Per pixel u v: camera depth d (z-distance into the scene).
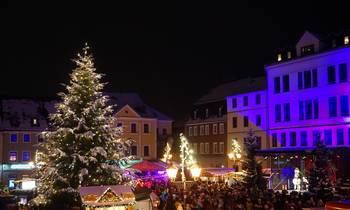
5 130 75.50
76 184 27.11
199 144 82.00
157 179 44.62
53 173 26.86
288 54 59.03
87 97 28.17
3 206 27.34
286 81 58.97
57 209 25.61
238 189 28.33
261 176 36.25
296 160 47.06
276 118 60.47
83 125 27.42
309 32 56.19
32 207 27.34
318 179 33.78
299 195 25.05
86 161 26.91
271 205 21.67
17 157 75.81
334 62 52.62
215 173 44.69
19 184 57.69
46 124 78.56
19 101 81.62
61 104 28.34
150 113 83.88
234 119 73.06
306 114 56.00
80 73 28.42
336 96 52.25
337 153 40.97
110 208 20.12
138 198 24.45
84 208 20.19
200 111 82.94
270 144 61.03
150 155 81.81
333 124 52.38
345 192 29.28
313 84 55.12
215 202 24.03
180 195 28.06
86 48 28.73
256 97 68.12
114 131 28.58
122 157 28.58
